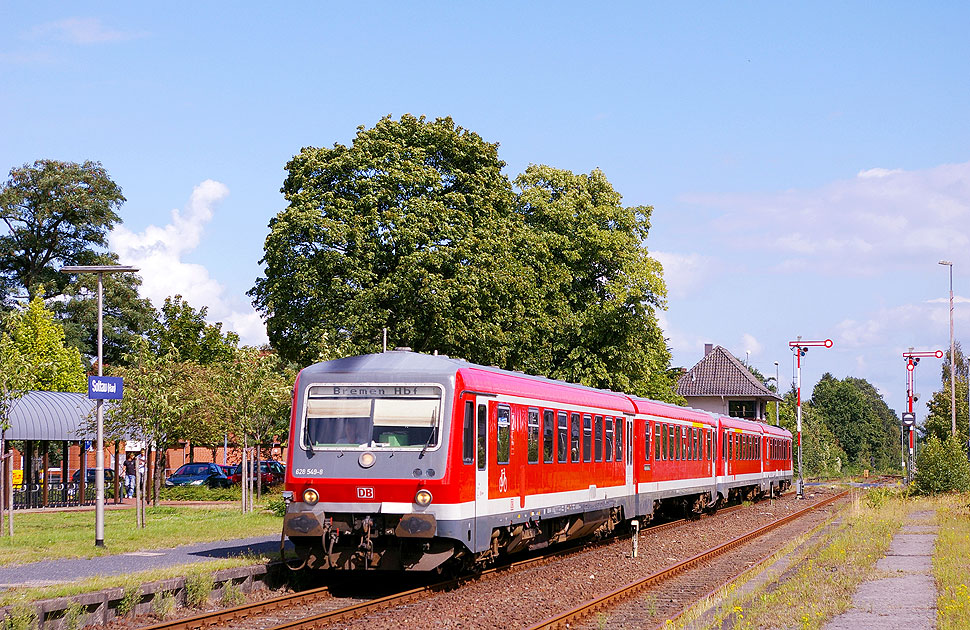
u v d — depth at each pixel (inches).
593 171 2059.5
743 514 1507.1
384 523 665.0
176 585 591.8
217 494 1925.4
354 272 1429.6
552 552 928.3
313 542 678.5
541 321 1675.7
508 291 1555.1
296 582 689.6
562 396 872.9
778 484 2092.8
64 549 808.3
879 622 544.1
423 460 661.9
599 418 970.1
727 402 3255.4
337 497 668.7
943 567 770.8
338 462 672.4
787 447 2235.5
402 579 733.3
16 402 1529.3
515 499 758.5
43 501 1599.4
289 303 1454.2
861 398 6186.0
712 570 824.9
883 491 1932.8
